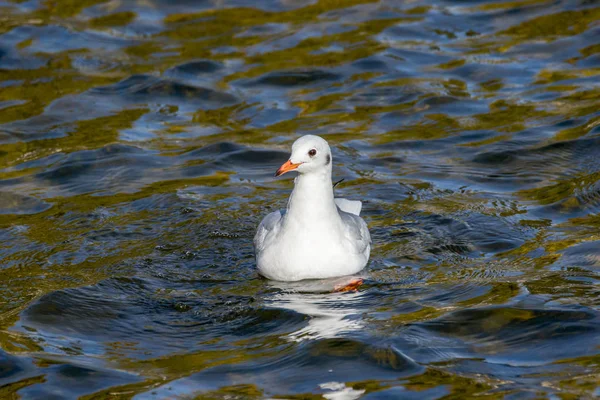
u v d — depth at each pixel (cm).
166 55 2255
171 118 1948
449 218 1448
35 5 2541
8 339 1072
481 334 1056
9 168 1698
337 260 1247
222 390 948
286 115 1958
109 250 1350
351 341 1039
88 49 2280
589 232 1369
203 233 1412
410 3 2569
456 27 2403
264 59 2239
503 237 1369
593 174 1605
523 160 1694
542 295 1150
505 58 2202
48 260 1316
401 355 1005
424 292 1189
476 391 930
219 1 2589
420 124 1894
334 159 1728
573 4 2461
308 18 2489
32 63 2192
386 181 1622
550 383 942
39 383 968
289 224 1252
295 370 987
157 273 1273
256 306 1163
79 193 1591
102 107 1988
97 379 977
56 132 1862
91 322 1120
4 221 1475
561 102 1952
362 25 2433
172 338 1081
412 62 2206
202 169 1694
